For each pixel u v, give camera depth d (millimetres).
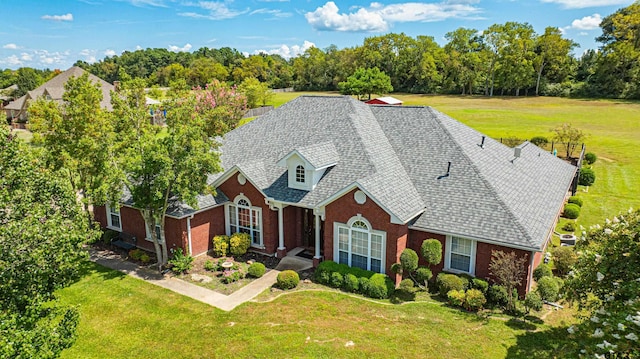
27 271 10852
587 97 99750
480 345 14430
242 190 23594
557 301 17406
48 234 11109
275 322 16297
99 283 20203
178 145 20000
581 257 13039
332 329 15633
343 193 19578
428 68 122125
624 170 42344
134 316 17078
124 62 170875
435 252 18234
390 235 18859
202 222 23422
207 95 51156
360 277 19016
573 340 14359
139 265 22531
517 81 106188
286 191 22359
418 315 16641
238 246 22984
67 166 23172
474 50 124188
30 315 10984
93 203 21609
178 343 15141
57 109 24203
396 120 26109
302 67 145625
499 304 17453
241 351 14461
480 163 21922
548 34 105000
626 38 100000
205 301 18250
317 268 20344
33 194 12406
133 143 21375
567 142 46844
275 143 26172
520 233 17422
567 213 29422
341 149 23219
